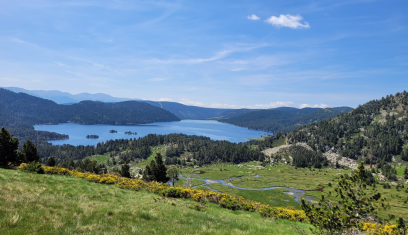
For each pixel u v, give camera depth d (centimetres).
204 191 3503
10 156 4138
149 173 6266
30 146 5978
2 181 2019
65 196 1892
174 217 1739
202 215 1978
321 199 1845
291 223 2512
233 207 2920
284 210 3031
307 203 1872
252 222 2123
